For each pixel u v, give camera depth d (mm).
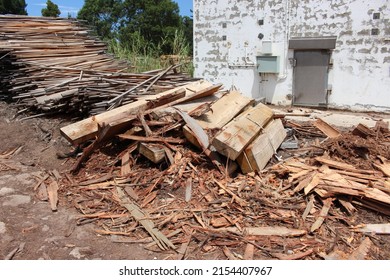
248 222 3807
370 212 3994
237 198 4121
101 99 6383
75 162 5258
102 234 3740
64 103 6699
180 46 13469
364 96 10633
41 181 4840
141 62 11602
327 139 5711
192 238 3604
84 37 10016
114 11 31281
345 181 4258
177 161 4672
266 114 5578
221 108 5598
